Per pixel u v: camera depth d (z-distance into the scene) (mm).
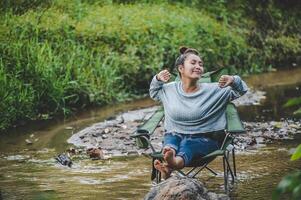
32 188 7102
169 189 5906
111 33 13672
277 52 17156
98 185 7172
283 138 9219
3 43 12000
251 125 9930
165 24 14773
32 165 8164
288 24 18469
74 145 9180
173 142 6781
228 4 17656
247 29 17219
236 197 6621
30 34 12602
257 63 16266
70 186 7156
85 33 13312
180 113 6816
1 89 10781
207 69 14742
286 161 7973
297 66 17016
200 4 17078
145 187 7043
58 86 11461
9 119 10500
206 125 6820
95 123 10430
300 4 19391
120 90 12758
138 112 11164
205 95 6855
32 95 11141
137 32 14016
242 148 8664
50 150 8945
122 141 9219
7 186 7215
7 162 8344
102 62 12961
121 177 7492
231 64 15562
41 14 13422
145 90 13203
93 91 12055
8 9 13445
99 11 14570
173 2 16594
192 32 14992
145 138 6797
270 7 18438
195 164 6766
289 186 3029
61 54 12383
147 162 8188
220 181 7230
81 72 12305
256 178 7293
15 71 11445
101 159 8398
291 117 10539
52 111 11367
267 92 12914
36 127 10383
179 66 6945
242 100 12023
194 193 5902
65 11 14102
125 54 13406
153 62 13531
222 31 16047
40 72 11523
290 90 13062
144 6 15766
